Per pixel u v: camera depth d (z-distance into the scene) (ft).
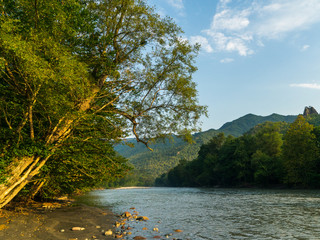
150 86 49.62
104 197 143.64
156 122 51.93
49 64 28.30
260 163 258.16
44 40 29.55
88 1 49.37
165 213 61.21
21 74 30.42
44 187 63.41
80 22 42.47
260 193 149.79
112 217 51.37
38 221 37.29
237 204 82.94
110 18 48.67
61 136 41.22
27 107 36.55
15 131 36.55
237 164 298.15
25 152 34.60
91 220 44.68
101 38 47.26
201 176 384.88
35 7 32.04
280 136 310.45
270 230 36.91
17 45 24.90
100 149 52.65
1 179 31.83
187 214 58.65
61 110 33.24
